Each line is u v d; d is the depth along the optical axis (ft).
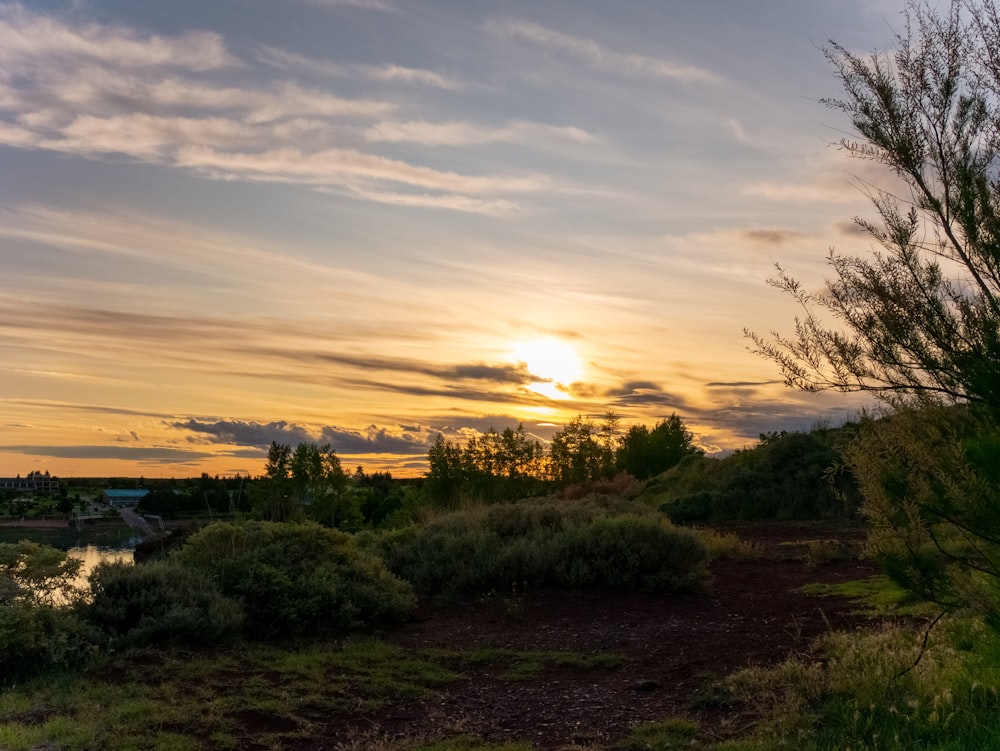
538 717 19.86
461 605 34.30
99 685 21.09
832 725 16.44
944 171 16.25
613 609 32.63
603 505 52.03
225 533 32.14
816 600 31.68
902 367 16.39
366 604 30.12
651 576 35.24
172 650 24.23
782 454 68.90
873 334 16.44
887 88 16.60
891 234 16.56
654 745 16.90
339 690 21.52
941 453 15.62
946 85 16.12
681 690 21.31
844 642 21.89
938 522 15.70
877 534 16.98
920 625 23.94
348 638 27.76
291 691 21.34
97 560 31.81
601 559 36.19
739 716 18.54
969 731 14.75
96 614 25.11
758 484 66.85
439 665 24.82
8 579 24.09
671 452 112.47
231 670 23.03
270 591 28.40
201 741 17.52
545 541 38.40
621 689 21.89
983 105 15.90
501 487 75.05
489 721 19.67
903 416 16.34
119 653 23.84
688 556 36.55
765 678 20.20
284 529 32.99
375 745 17.51
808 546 46.62
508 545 38.86
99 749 16.61
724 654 24.58
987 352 14.87
